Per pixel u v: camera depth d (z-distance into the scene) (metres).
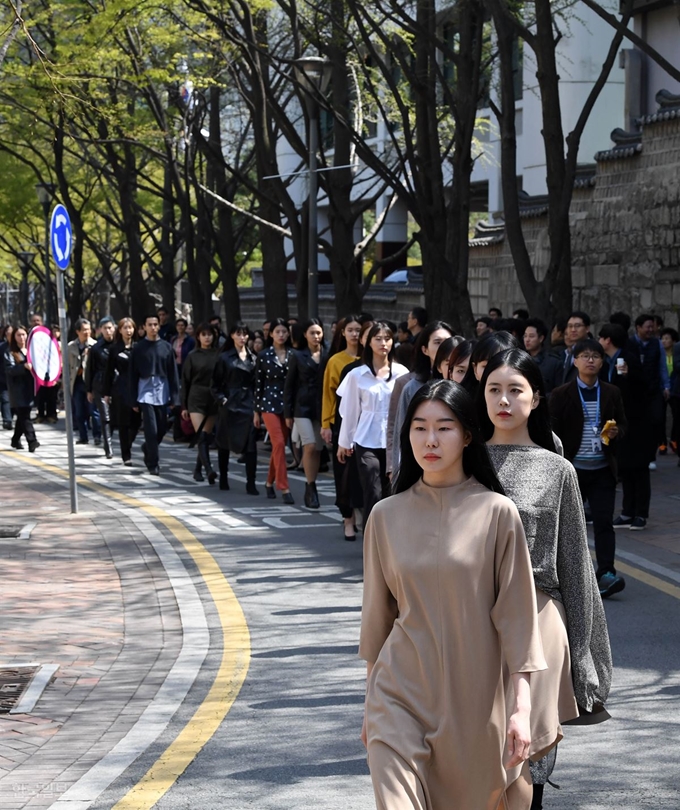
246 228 47.59
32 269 61.75
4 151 43.91
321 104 26.16
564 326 18.19
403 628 4.91
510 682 4.95
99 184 49.34
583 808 6.52
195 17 29.02
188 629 10.69
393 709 4.83
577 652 5.66
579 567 5.70
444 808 4.87
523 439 6.01
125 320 23.27
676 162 27.31
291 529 15.91
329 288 55.56
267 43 30.28
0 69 24.81
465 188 24.72
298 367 17.59
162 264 47.28
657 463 22.59
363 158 25.47
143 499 18.89
